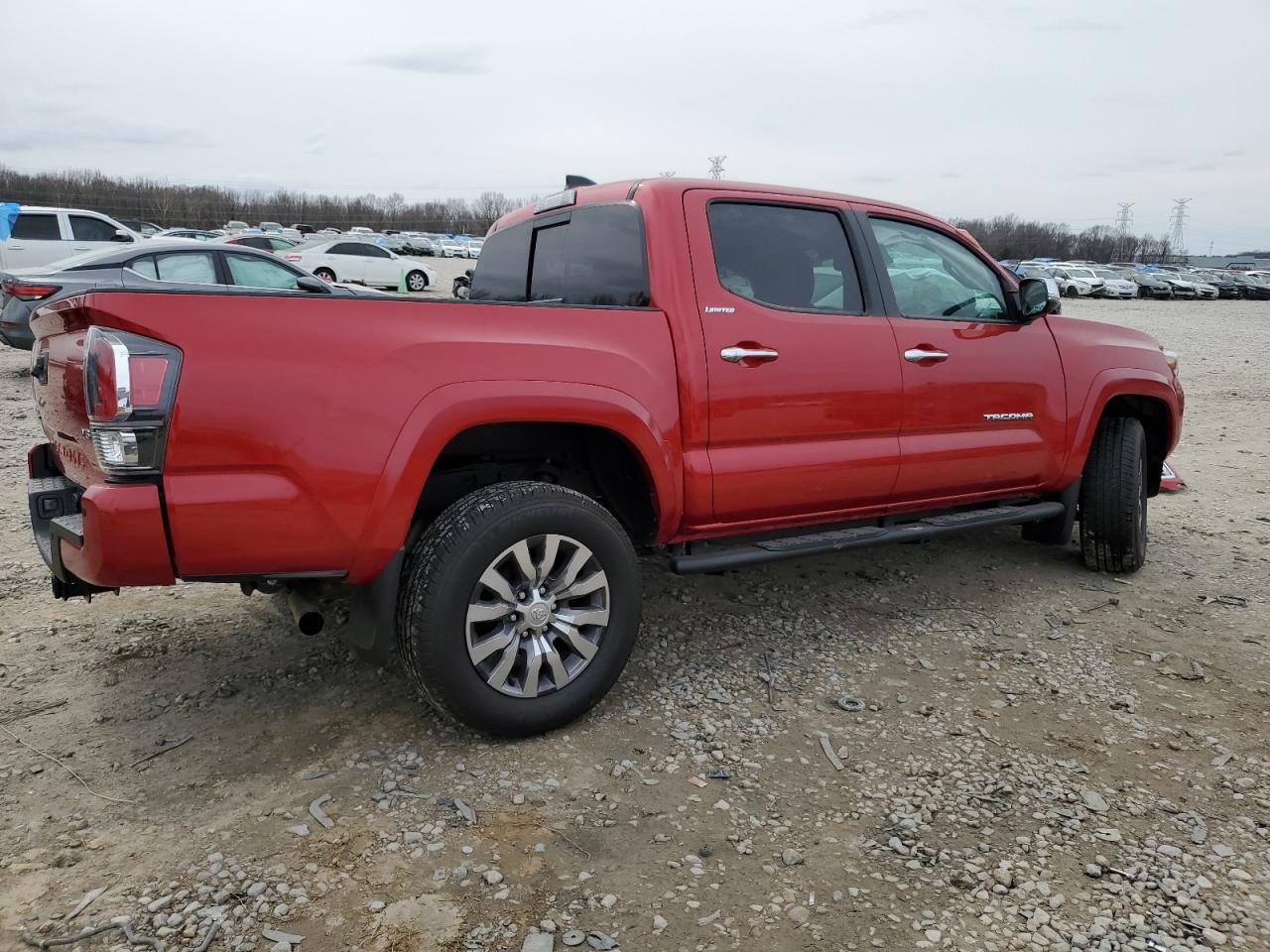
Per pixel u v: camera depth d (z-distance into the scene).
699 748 3.00
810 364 3.58
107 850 2.42
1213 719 3.28
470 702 2.85
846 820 2.62
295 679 3.41
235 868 2.36
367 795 2.69
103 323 2.36
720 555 3.53
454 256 54.22
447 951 2.09
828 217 3.84
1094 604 4.43
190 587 4.38
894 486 3.94
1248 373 14.58
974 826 2.61
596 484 3.59
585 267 3.74
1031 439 4.38
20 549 4.75
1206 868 2.44
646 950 2.10
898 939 2.15
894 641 3.94
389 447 2.66
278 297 2.54
